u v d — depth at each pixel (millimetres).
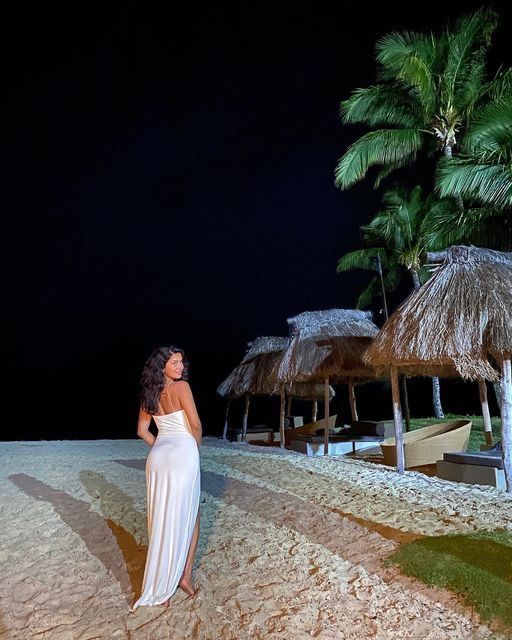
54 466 10750
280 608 3996
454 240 15664
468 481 8086
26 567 5035
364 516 6016
